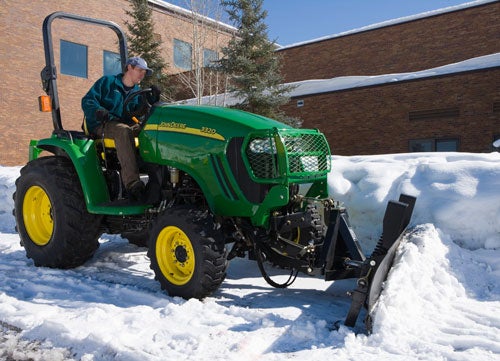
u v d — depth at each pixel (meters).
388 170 4.99
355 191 4.93
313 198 3.77
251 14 15.93
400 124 13.95
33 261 4.80
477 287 3.55
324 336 2.83
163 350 2.59
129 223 4.35
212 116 3.75
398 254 3.32
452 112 12.99
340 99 15.14
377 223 4.71
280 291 3.88
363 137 14.66
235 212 3.62
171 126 3.91
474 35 18.06
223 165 3.60
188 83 18.95
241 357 2.50
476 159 5.10
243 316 3.20
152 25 19.03
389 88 14.12
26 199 4.69
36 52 19.62
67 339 2.76
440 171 4.64
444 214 4.23
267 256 3.81
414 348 2.58
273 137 3.43
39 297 3.65
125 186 4.19
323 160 3.76
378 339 2.67
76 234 4.32
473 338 2.62
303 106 16.02
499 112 12.22
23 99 19.27
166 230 3.69
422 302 3.10
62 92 20.22
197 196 3.94
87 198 4.14
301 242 3.95
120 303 3.52
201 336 2.76
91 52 21.30
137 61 4.50
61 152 4.72
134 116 4.35
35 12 19.59
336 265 3.59
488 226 4.07
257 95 15.27
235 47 15.98
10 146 18.92
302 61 23.16
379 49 20.66
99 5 21.66
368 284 2.95
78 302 3.49
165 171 4.03
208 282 3.49
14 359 2.62
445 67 13.98
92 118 4.36
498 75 12.20
